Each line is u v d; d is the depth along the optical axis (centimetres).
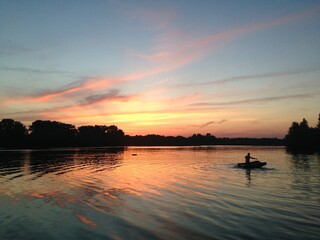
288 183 2861
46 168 4431
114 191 2445
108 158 7088
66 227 1473
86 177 3369
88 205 1931
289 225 1480
